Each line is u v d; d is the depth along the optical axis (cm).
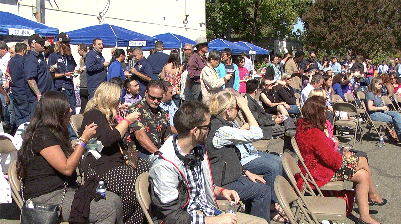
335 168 449
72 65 866
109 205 336
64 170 330
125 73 923
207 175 331
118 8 1666
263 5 3500
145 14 1856
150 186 304
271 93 852
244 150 458
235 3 3519
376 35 3266
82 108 959
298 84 1229
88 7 1494
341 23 3312
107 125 402
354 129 1012
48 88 711
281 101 880
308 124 455
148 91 470
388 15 3322
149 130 467
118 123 435
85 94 953
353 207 526
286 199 336
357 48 3309
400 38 3412
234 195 354
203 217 293
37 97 677
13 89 689
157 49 1040
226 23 3628
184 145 295
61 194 338
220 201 388
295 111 877
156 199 292
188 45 1025
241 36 3894
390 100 1084
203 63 804
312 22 3447
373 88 924
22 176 337
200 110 292
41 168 334
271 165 457
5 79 827
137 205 382
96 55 869
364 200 458
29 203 321
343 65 2228
